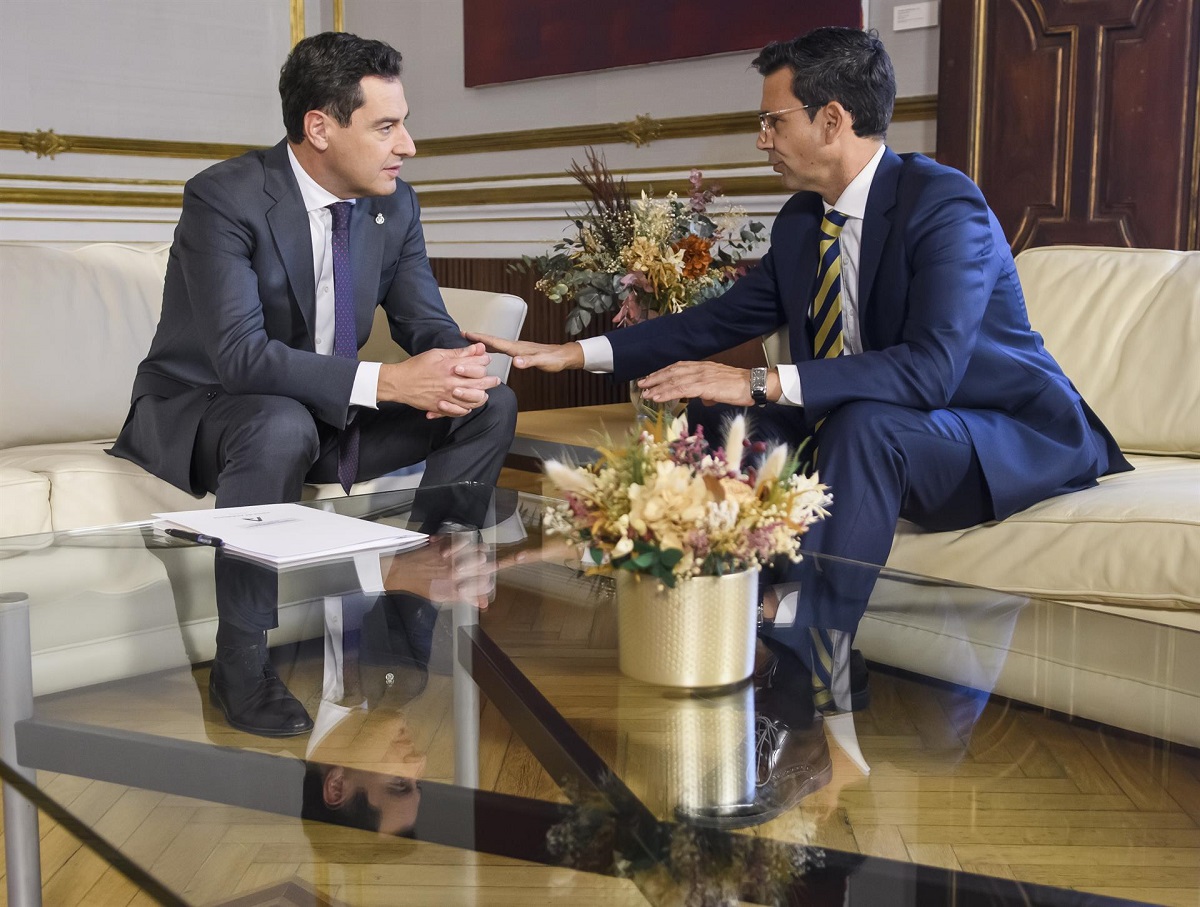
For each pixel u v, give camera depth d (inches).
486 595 51.4
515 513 67.5
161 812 59.2
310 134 81.7
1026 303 92.9
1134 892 30.7
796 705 39.8
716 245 129.5
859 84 79.3
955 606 50.5
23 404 89.9
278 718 41.0
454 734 39.0
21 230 164.7
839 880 29.7
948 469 72.0
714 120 135.4
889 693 41.2
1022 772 36.2
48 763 40.1
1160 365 84.7
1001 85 111.3
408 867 52.9
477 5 163.2
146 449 83.1
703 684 40.8
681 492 39.3
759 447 43.6
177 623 48.0
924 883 29.9
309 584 52.7
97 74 169.9
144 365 87.0
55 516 78.1
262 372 78.7
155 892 37.5
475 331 95.0
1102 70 105.7
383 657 45.3
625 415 112.8
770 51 83.0
